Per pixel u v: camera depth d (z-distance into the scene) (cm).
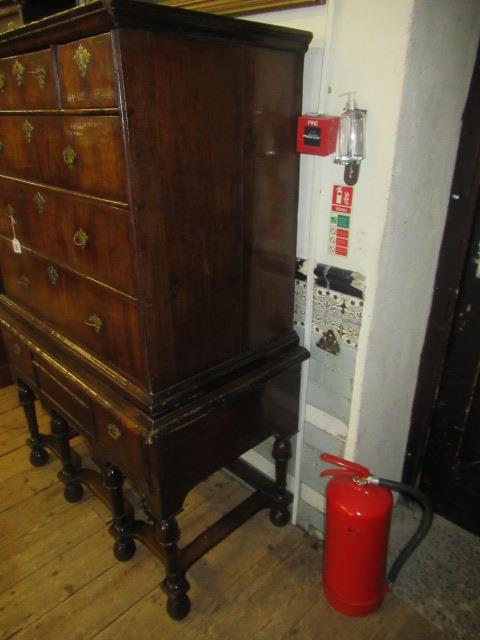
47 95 102
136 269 96
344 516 126
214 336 118
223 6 126
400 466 175
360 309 126
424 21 99
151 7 79
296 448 161
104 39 81
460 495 167
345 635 134
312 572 153
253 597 145
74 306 128
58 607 141
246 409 131
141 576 151
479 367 148
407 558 153
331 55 111
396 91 102
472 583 149
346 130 109
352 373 135
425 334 154
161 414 109
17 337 156
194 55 90
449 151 127
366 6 102
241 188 110
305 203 130
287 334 141
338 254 127
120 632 135
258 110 107
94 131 92
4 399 243
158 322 103
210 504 181
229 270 115
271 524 171
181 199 98
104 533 167
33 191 124
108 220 99
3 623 137
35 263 140
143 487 121
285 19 119
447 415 161
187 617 139
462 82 120
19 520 172
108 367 121
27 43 101
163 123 89
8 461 200
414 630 136
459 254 139
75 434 184
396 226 119
